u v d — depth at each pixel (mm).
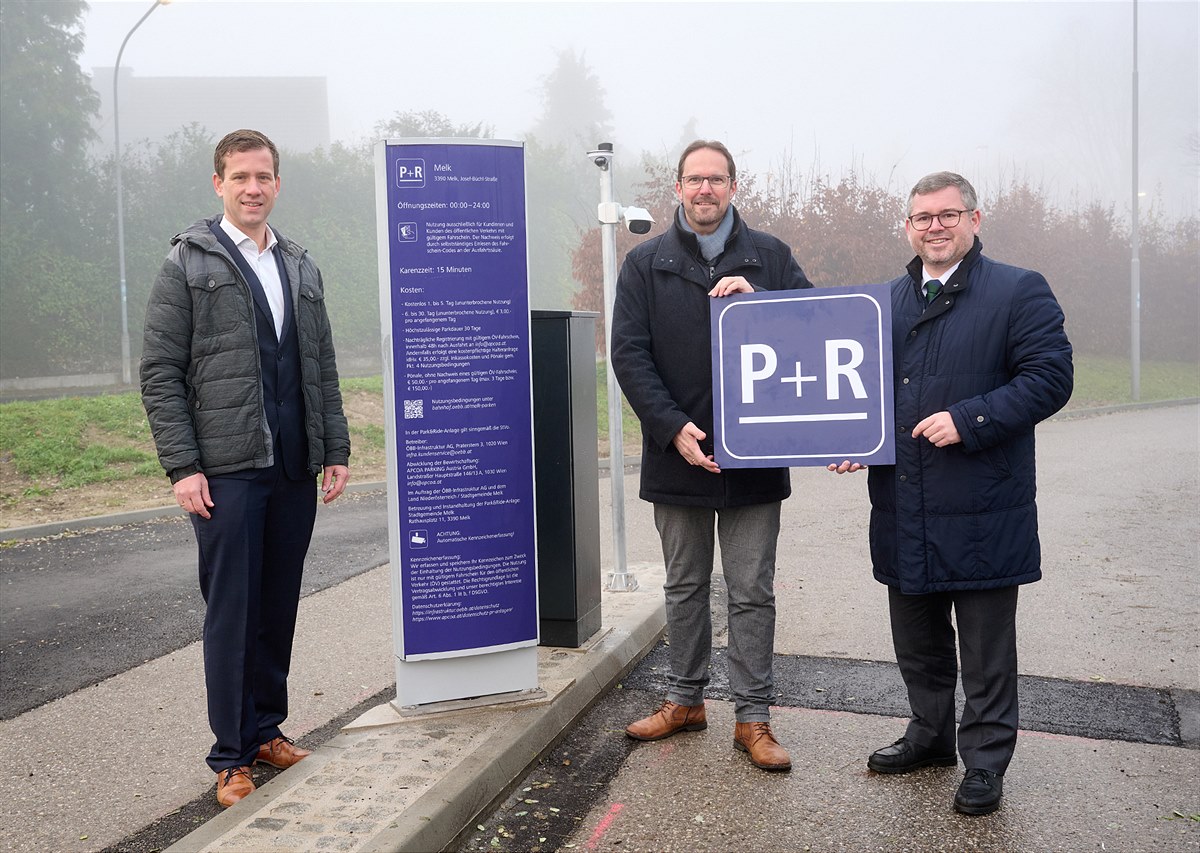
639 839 3156
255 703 3732
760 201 19969
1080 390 22625
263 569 3639
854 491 10508
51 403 12617
